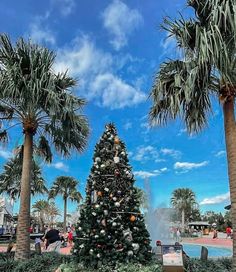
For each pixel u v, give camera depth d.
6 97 9.27
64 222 43.28
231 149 6.44
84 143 10.80
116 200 8.05
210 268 7.34
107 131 8.95
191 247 26.38
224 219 59.56
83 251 7.71
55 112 9.46
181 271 6.29
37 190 22.19
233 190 6.28
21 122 10.28
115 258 7.51
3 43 9.43
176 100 6.73
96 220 7.88
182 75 6.82
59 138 10.59
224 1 6.02
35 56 9.40
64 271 7.44
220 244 28.00
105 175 8.36
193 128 7.30
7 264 8.44
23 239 9.35
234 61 6.04
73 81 10.38
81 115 10.52
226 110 6.62
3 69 9.31
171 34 7.02
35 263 8.43
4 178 23.86
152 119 7.67
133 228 7.94
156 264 7.57
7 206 39.12
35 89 9.09
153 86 7.38
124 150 8.77
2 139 10.98
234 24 5.84
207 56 5.97
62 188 43.81
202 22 6.69
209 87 6.81
